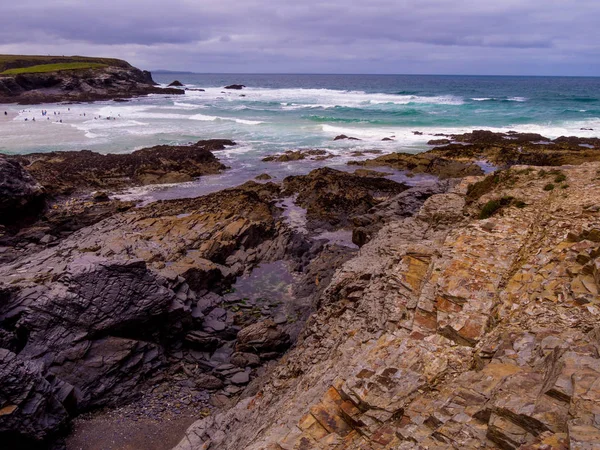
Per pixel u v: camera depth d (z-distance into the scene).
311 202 37.25
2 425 13.69
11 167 32.66
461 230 13.74
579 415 5.32
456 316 9.57
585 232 11.19
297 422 8.64
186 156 48.50
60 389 15.74
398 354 8.91
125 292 18.59
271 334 19.88
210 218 30.33
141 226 28.92
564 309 8.68
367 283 15.47
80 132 64.50
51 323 17.38
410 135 62.69
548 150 48.81
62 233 31.84
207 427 14.25
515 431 5.69
